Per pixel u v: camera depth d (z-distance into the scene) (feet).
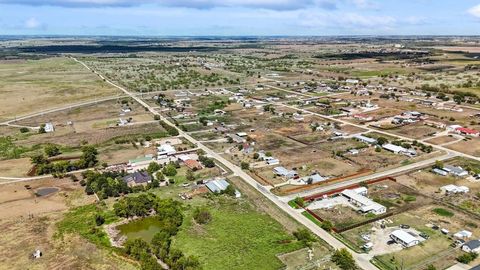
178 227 288.92
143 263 237.25
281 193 342.85
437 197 332.39
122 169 400.06
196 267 234.99
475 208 311.68
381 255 250.98
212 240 271.08
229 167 406.62
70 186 363.97
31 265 243.60
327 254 252.83
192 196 340.80
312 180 364.17
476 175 374.43
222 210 315.17
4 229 285.84
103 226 292.20
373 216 301.02
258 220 297.94
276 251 256.73
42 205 325.42
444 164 404.98
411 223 289.94
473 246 252.83
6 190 353.92
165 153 439.63
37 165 405.80
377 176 378.32
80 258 250.98
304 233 270.46
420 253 252.83
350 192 335.06
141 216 307.58
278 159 426.10
